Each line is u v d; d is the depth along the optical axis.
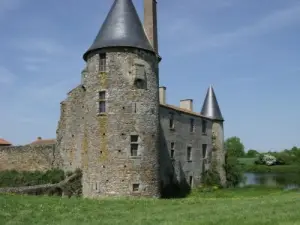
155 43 31.47
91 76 27.78
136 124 26.83
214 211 16.89
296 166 98.00
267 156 102.88
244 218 14.40
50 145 37.28
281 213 15.54
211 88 48.91
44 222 14.55
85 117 28.33
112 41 27.05
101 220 14.95
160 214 16.50
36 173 36.28
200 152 43.19
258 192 37.03
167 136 36.44
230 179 48.22
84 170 28.19
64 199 21.44
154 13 32.09
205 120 45.22
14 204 17.98
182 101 47.09
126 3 28.33
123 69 26.98
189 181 40.12
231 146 111.94
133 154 26.77
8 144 61.88
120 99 26.83
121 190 26.05
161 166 34.75
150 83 27.73
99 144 26.88
